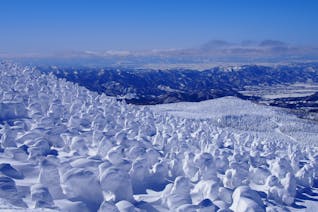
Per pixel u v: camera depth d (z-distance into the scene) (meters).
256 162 15.19
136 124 19.53
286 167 13.58
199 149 15.93
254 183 12.43
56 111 18.89
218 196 9.75
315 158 17.84
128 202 8.16
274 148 20.69
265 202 10.82
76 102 22.84
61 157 11.28
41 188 7.92
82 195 8.46
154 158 12.07
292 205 11.16
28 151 11.20
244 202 9.14
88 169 8.96
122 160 10.54
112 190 8.71
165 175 11.13
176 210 8.48
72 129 15.23
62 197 8.35
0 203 6.78
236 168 12.30
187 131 21.36
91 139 14.27
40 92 24.11
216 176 11.54
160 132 18.56
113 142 13.60
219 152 15.05
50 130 13.27
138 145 13.34
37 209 6.82
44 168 8.52
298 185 13.00
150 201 9.26
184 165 11.77
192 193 9.77
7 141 11.77
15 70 35.62
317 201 11.82
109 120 19.08
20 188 8.11
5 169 9.02
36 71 40.06
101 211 7.66
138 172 10.29
